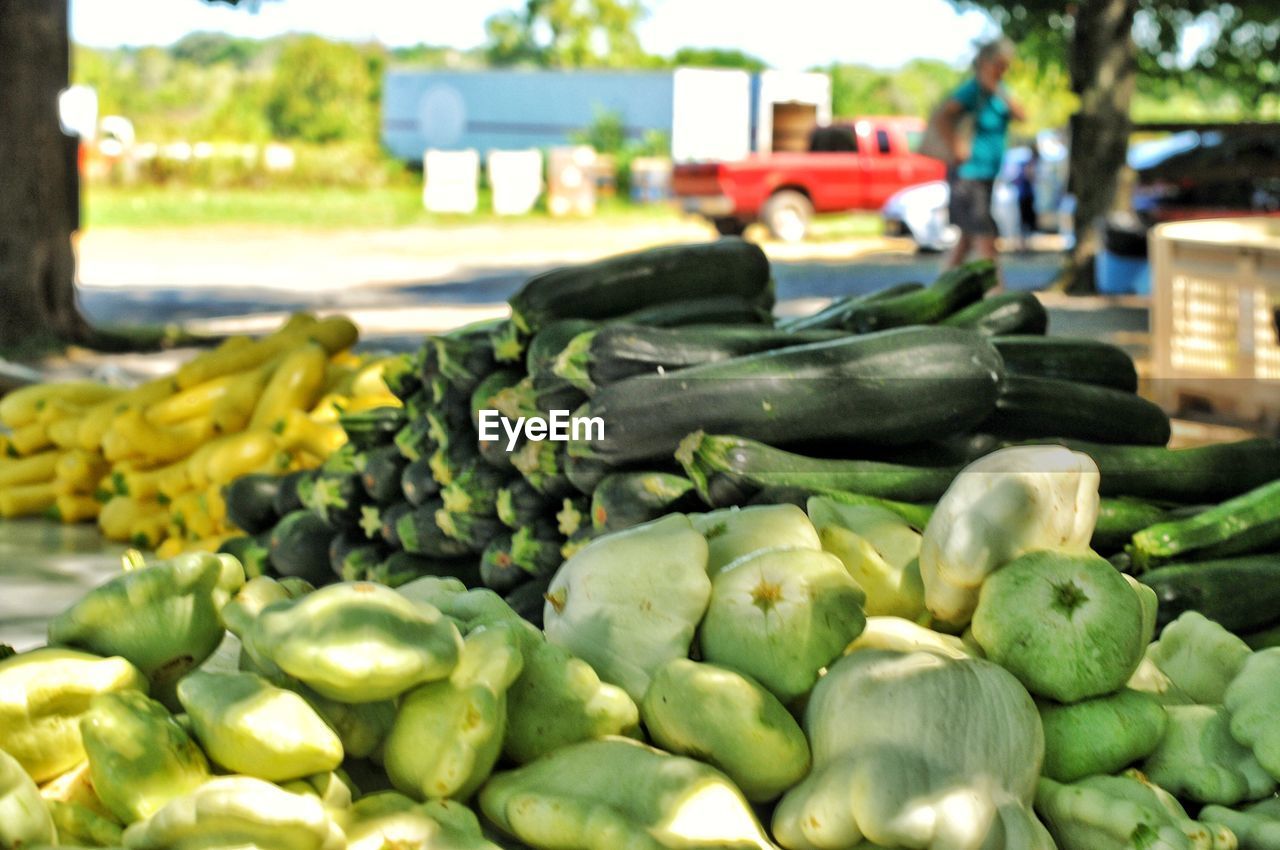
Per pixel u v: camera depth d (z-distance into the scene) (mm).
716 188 22688
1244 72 21297
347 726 2172
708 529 2637
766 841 2129
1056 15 18625
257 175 32594
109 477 5723
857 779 2102
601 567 2518
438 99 36031
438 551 3805
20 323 11492
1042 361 3955
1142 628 2396
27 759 2072
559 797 2123
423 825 2049
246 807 1849
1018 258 20406
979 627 2395
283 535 4320
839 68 44750
